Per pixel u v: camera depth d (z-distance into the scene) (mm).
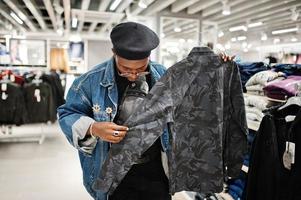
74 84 1353
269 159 1788
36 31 11133
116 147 1253
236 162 1591
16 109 5266
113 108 1306
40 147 5336
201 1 6133
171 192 1391
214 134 1476
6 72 5301
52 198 3357
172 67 1375
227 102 1524
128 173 1362
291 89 2131
